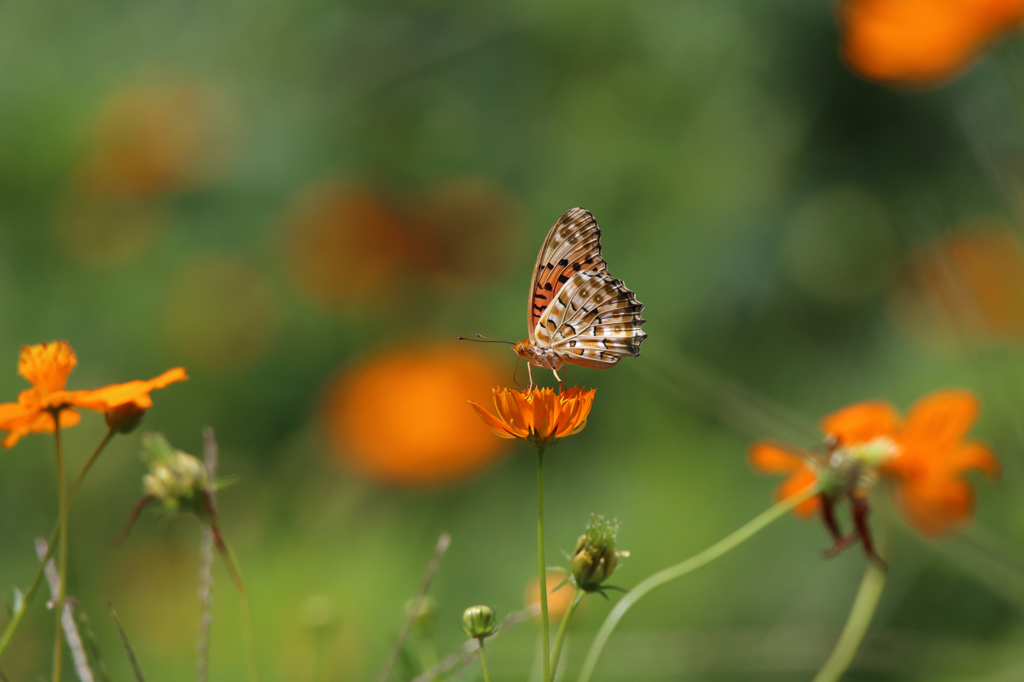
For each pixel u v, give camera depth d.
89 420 2.26
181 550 1.94
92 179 2.46
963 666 1.85
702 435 2.11
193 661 1.89
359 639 1.92
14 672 1.88
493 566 2.00
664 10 2.26
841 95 2.02
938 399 1.76
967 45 1.85
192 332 2.44
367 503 2.08
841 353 2.09
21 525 2.06
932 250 1.80
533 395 1.67
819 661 1.87
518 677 1.86
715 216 2.21
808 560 1.98
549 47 2.41
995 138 1.80
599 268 1.76
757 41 2.08
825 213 2.09
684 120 2.30
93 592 1.91
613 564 1.67
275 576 1.93
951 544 1.79
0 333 2.44
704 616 1.96
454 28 2.45
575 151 2.41
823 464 1.74
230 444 2.40
